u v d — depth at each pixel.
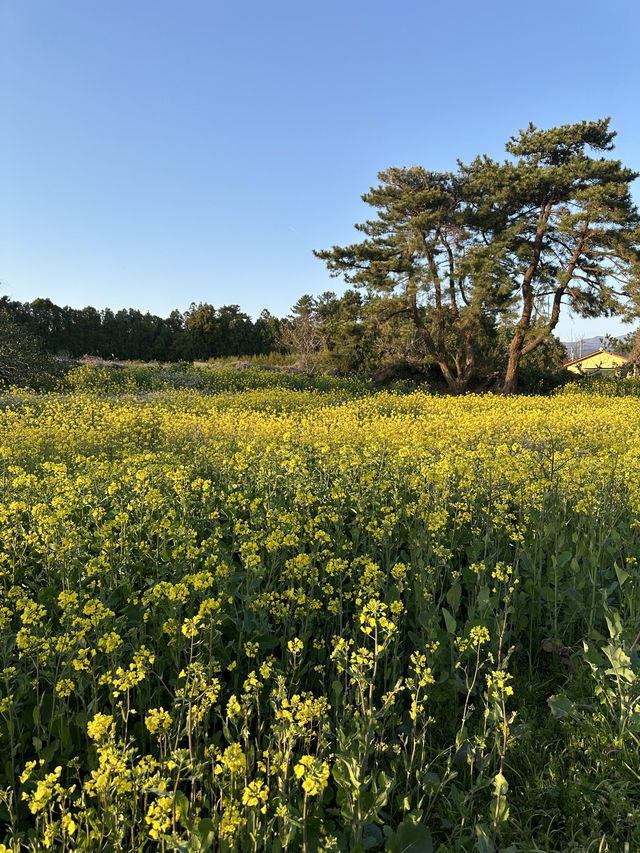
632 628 3.31
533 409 15.96
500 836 2.26
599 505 4.66
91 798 2.27
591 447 8.07
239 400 17.66
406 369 31.95
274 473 5.86
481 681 3.13
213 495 5.17
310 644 3.26
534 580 3.85
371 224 28.27
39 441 9.29
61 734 2.42
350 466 6.06
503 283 25.28
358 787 2.06
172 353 59.78
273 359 41.62
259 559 3.27
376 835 2.25
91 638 2.93
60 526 4.09
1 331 20.47
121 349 57.97
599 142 26.25
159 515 4.88
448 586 4.10
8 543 4.10
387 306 27.81
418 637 3.28
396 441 8.13
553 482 5.05
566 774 2.55
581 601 3.57
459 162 28.05
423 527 4.35
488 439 9.07
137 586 3.83
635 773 2.46
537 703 3.09
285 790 2.02
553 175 24.92
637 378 30.19
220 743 2.62
